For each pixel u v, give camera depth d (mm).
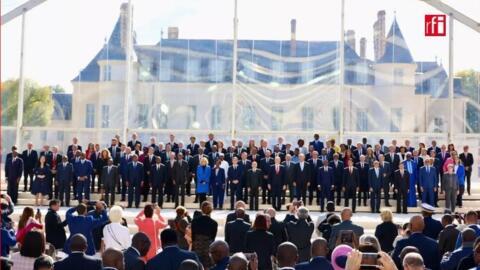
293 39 24953
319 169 20688
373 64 24734
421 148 21828
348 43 24812
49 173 20938
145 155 21500
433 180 20594
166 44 24953
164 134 24750
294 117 24766
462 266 7398
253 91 24859
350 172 20609
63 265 7051
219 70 24906
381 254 5461
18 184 21094
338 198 21062
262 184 21188
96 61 24844
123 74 24797
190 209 21188
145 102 24859
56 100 24688
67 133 24625
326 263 7031
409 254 6016
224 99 24859
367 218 19250
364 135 24609
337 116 24688
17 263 7355
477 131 24500
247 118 24797
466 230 7863
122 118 24734
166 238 7668
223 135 24734
